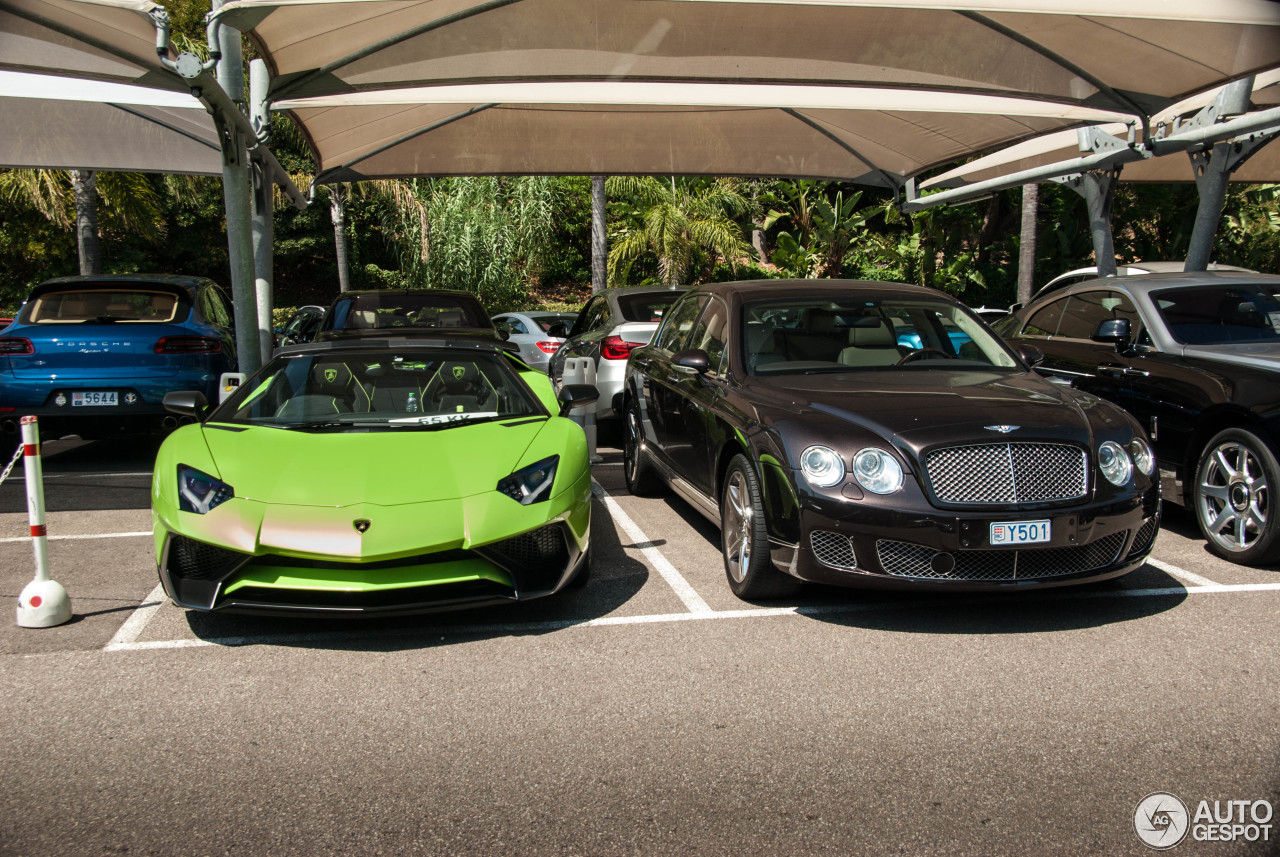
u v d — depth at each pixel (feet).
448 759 9.80
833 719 10.68
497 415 15.96
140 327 25.80
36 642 13.14
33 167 41.52
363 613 12.39
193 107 29.35
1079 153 34.01
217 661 12.48
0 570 16.80
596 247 79.82
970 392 14.70
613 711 10.93
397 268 106.32
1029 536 12.73
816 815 8.68
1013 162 36.37
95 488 24.22
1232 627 13.43
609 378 27.48
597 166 39.91
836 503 12.98
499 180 96.84
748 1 18.63
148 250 93.35
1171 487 18.22
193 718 10.78
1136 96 25.26
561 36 22.62
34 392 24.97
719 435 16.02
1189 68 23.04
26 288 85.46
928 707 10.97
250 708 11.05
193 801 8.96
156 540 13.17
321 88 23.77
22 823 8.56
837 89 28.22
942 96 27.86
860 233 101.65
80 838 8.32
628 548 18.20
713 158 39.11
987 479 12.82
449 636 13.39
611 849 8.16
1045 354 22.41
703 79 25.63
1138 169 41.75
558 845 8.22
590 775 9.45
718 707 11.02
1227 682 11.57
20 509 21.85
